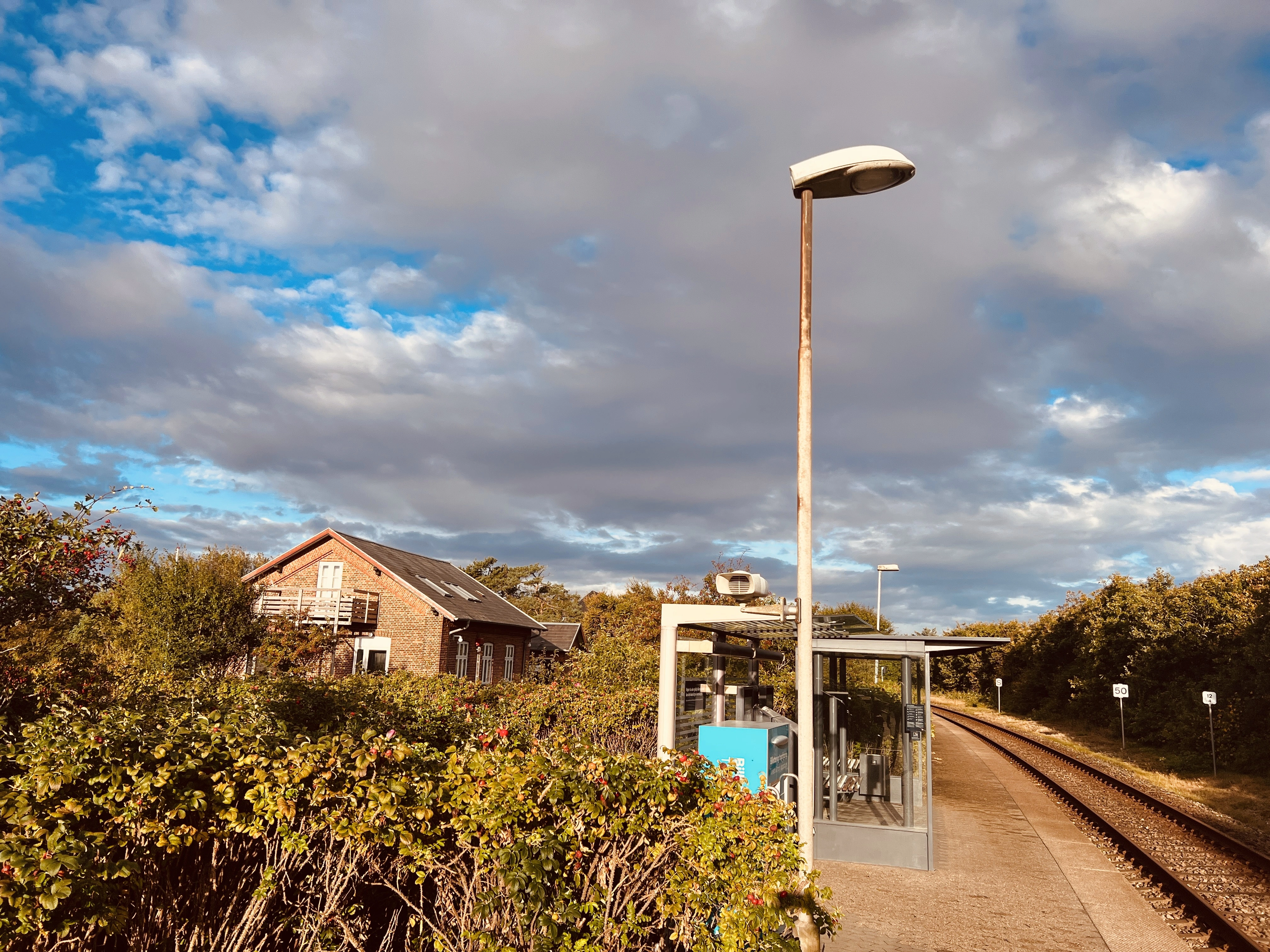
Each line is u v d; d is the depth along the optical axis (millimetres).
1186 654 26234
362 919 4566
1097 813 13562
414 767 4383
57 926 3359
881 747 13133
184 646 20906
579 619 68688
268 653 22766
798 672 6137
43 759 3568
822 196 6785
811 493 6258
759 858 4516
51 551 5707
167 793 3824
